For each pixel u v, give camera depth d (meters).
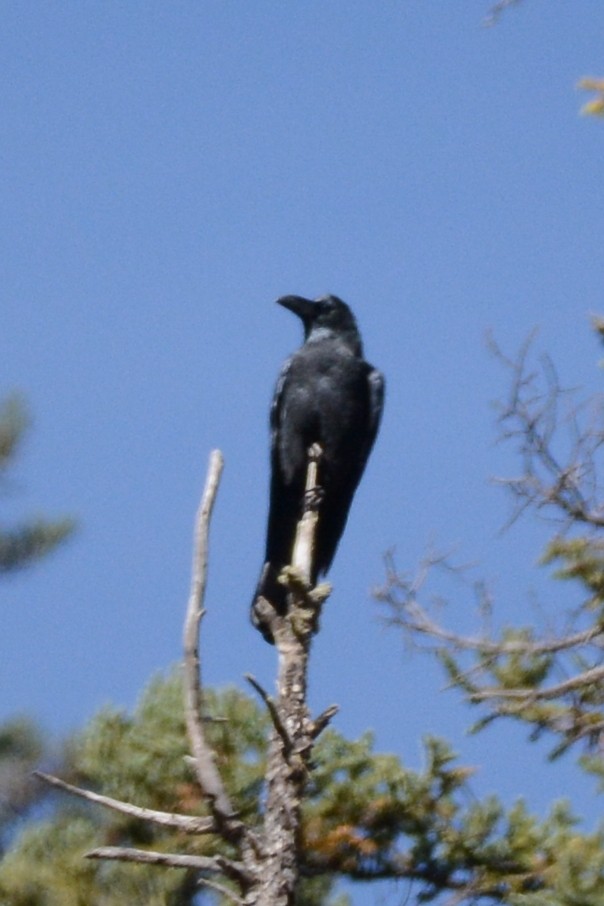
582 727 13.58
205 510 8.66
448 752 14.04
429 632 13.58
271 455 15.20
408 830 13.86
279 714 8.41
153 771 13.33
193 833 8.23
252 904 8.03
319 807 13.84
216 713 13.42
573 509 12.92
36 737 16.56
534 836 13.86
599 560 13.28
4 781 16.36
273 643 12.12
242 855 8.16
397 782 13.89
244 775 12.94
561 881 13.02
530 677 13.64
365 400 15.20
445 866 13.82
